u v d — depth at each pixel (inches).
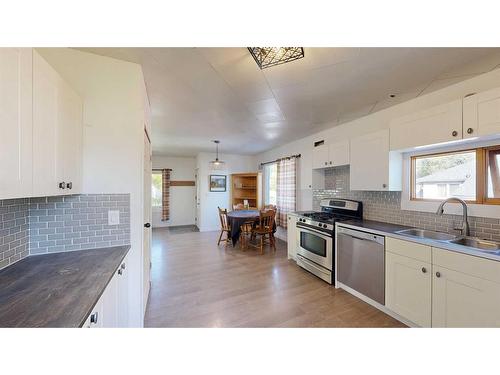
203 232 239.5
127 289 65.5
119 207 66.3
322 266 113.5
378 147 97.7
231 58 64.5
